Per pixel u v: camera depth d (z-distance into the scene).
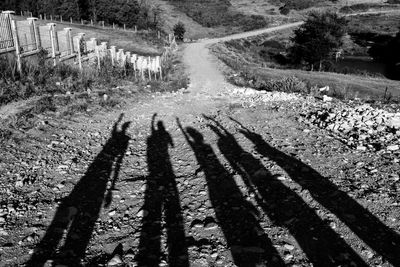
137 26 78.62
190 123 12.68
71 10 70.44
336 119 11.70
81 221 5.36
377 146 8.84
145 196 6.34
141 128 11.77
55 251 4.58
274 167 7.54
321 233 5.01
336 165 7.63
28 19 17.67
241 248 4.73
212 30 100.31
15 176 6.72
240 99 18.70
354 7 117.31
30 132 9.29
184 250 4.71
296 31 63.72
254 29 101.19
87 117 12.23
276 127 11.55
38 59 16.81
